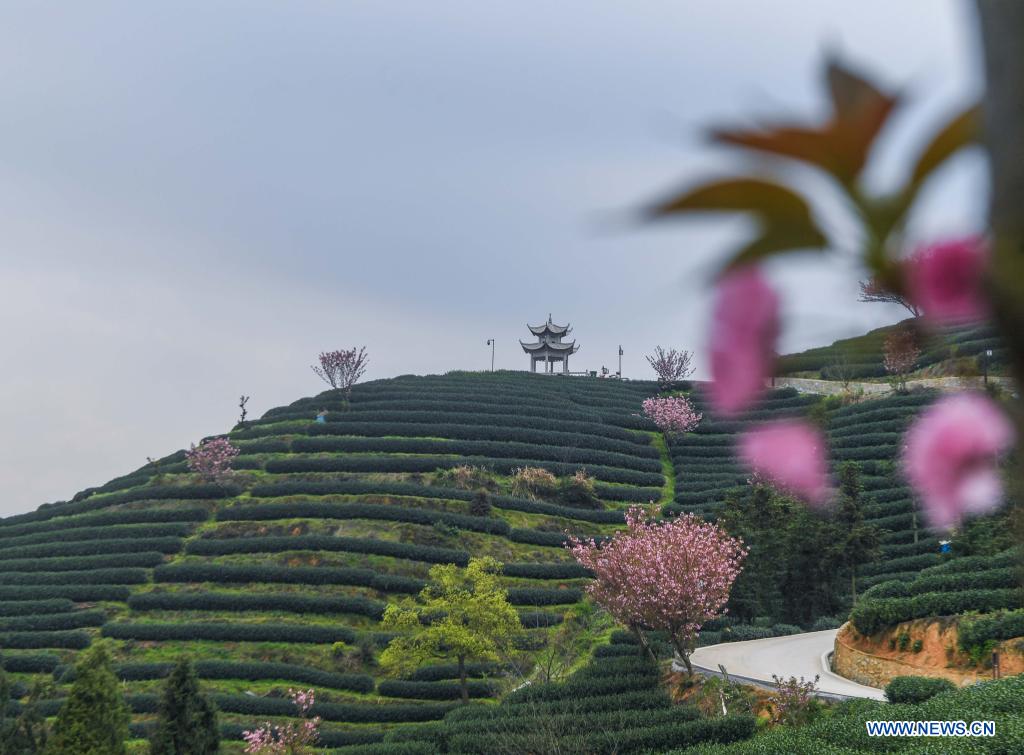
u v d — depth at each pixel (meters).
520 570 42.12
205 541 44.31
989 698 15.33
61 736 21.61
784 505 35.94
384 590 40.09
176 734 22.00
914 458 0.83
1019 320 0.69
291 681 32.94
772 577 36.00
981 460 0.78
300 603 38.09
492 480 52.28
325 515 46.56
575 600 40.34
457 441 57.00
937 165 0.74
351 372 64.94
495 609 32.16
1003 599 21.53
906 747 14.11
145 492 51.59
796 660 27.30
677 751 17.81
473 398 66.50
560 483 52.78
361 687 32.41
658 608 26.02
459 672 32.56
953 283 0.71
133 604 39.31
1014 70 0.70
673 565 26.45
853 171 0.74
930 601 22.91
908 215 0.73
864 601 25.78
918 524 35.50
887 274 0.73
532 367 90.25
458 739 21.02
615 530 48.66
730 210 0.74
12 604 39.78
